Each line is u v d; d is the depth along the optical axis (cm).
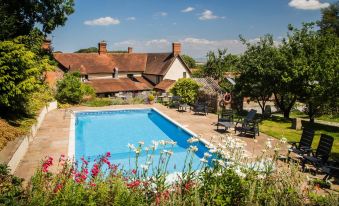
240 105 2864
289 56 2338
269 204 511
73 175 609
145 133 2127
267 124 2248
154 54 5569
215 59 5275
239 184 536
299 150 1207
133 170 617
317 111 2380
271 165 613
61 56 4647
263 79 2430
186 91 2928
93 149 1719
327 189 906
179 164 1405
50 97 2689
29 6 2938
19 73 1622
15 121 1638
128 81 4875
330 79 1872
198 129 1897
